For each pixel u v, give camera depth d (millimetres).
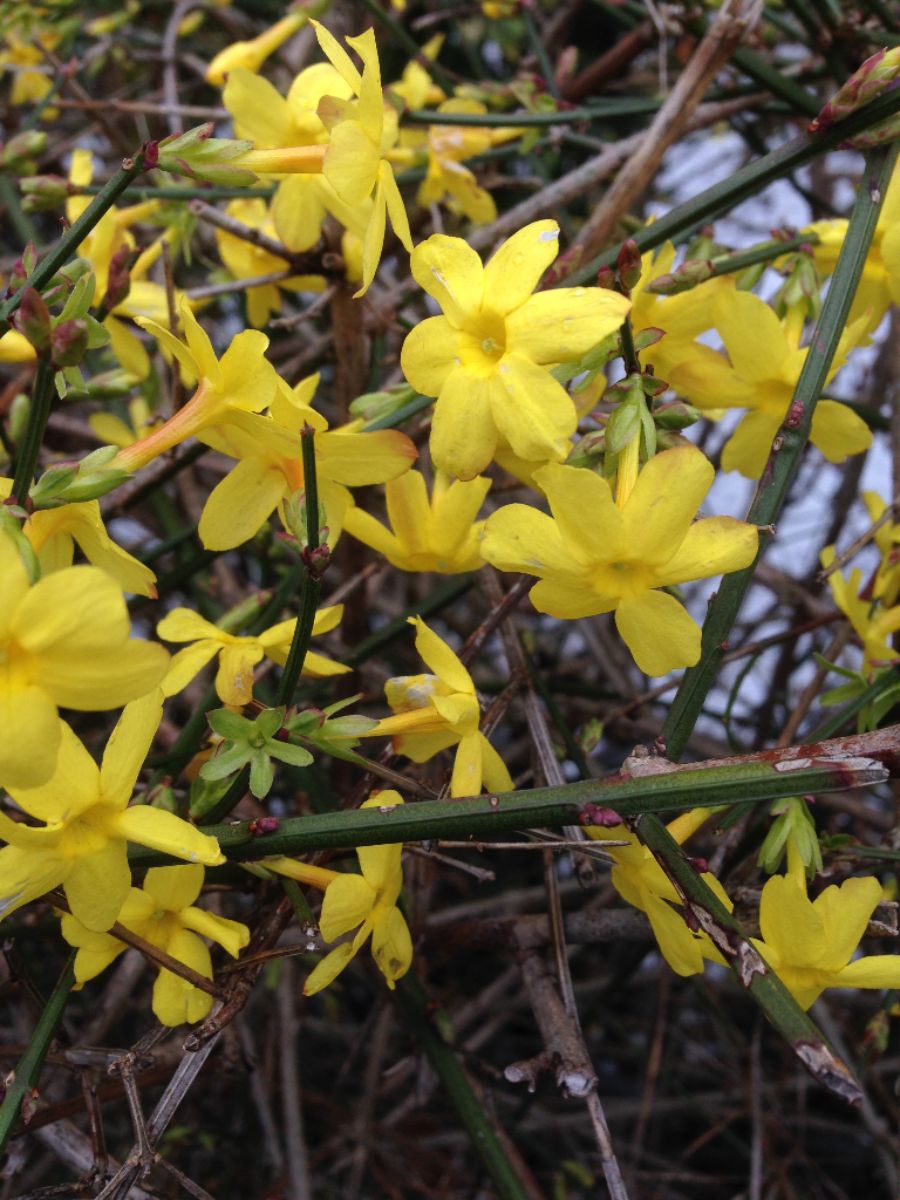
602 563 122
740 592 129
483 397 125
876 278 169
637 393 128
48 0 244
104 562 127
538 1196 217
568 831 146
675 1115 308
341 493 137
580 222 323
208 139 133
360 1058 296
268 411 150
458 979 300
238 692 138
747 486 360
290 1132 232
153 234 280
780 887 125
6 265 276
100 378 192
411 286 227
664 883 124
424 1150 272
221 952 151
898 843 172
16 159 199
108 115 348
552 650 330
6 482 123
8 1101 125
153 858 123
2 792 160
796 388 137
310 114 175
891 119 145
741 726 307
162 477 203
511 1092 289
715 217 191
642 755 119
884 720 196
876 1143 229
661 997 252
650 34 270
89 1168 159
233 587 260
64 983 132
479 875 138
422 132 245
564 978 161
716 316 153
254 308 218
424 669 303
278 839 120
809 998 132
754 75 195
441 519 153
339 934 129
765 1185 275
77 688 100
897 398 215
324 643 244
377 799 127
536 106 236
